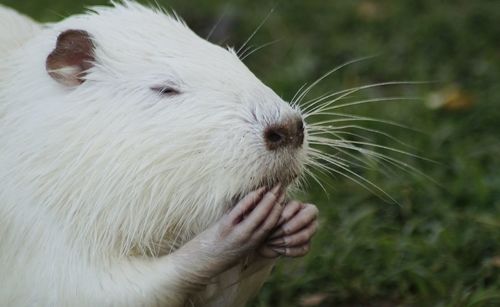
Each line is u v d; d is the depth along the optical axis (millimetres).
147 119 7352
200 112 7270
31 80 7750
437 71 14094
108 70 7566
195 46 7684
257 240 7133
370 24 15648
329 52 14656
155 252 7586
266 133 7145
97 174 7340
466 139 11992
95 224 7391
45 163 7453
